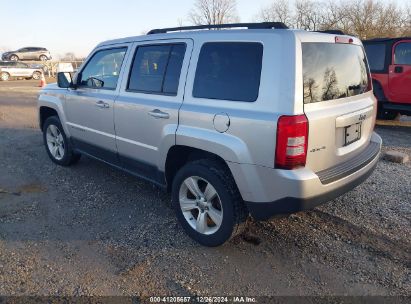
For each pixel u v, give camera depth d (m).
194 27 3.63
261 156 2.85
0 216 4.04
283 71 2.78
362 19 36.06
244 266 3.16
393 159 5.94
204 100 3.26
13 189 4.80
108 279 2.99
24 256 3.30
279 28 2.99
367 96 3.70
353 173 3.23
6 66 29.44
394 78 8.32
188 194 3.58
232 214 3.14
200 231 3.43
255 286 2.91
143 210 4.19
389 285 2.91
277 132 2.73
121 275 3.04
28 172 5.46
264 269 3.12
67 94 5.10
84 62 4.85
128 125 4.07
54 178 5.20
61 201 4.43
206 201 3.36
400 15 35.41
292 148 2.74
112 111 4.26
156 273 3.07
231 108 3.03
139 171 4.21
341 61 3.28
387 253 3.32
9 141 7.46
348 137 3.29
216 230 3.31
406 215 4.01
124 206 4.29
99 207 4.26
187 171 3.42
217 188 3.19
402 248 3.39
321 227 3.77
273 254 3.32
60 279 2.99
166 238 3.60
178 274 3.06
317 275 3.04
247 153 2.92
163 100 3.63
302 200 2.80
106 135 4.49
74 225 3.85
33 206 4.29
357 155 3.48
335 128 3.04
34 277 3.02
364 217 3.97
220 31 3.24
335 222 3.87
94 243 3.51
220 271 3.09
